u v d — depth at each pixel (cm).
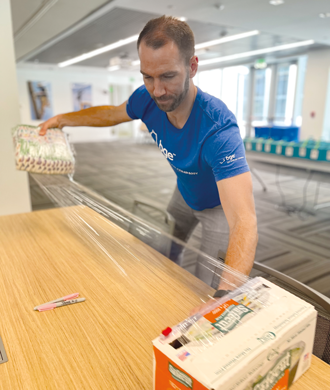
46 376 57
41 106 1138
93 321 72
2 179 234
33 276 90
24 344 65
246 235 75
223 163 83
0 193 236
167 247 118
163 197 418
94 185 480
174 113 94
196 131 92
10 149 231
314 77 720
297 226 326
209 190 115
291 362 53
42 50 756
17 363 60
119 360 61
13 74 221
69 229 123
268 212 369
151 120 108
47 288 85
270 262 247
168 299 79
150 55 70
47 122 126
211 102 91
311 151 338
